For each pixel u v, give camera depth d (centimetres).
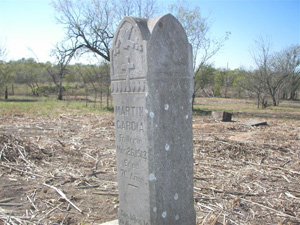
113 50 393
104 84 2766
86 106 2511
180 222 388
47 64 4666
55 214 496
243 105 3572
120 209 418
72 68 4331
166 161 365
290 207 522
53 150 881
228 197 560
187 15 2541
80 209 516
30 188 606
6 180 647
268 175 699
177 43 366
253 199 556
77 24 2430
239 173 706
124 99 384
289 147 959
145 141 356
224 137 1120
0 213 492
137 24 351
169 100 362
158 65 349
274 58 3641
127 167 394
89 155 860
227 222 461
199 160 821
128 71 370
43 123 1479
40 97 3981
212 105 3500
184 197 390
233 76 5300
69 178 661
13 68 4275
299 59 3638
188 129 385
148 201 364
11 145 837
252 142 989
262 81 3388
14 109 2031
